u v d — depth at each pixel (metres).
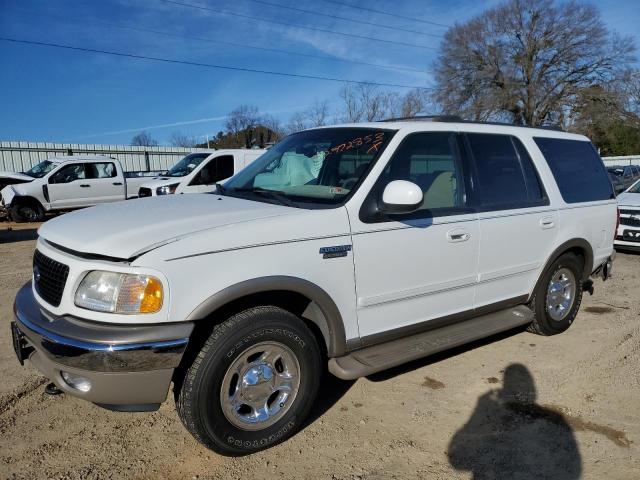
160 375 2.64
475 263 4.02
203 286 2.73
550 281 4.82
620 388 4.00
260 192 3.75
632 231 8.88
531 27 43.38
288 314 3.04
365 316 3.43
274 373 3.07
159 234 2.79
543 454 3.17
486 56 44.88
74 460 3.05
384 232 3.41
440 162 3.91
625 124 45.53
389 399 3.82
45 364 2.78
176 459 3.08
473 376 4.19
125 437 3.30
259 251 2.90
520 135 4.63
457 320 4.05
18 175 15.69
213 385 2.81
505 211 4.22
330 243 3.16
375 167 3.47
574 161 5.13
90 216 3.31
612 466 3.05
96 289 2.67
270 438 3.09
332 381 4.09
